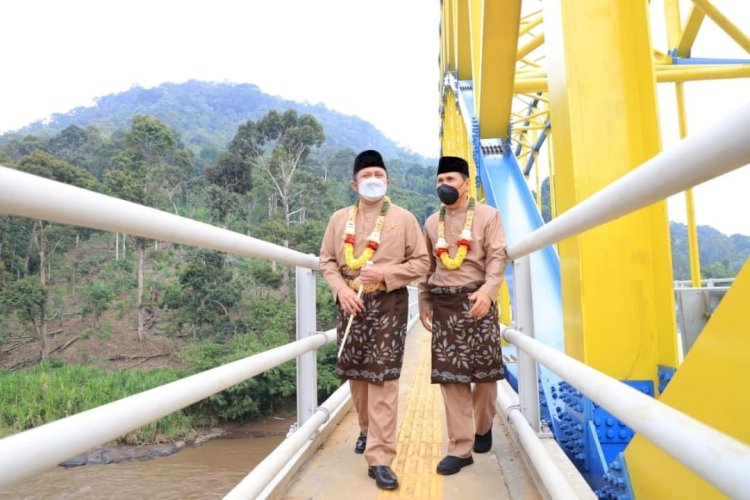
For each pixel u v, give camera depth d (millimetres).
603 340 3160
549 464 2236
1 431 20641
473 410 3260
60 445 925
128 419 1153
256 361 2080
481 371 2969
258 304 30953
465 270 3025
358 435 3695
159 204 37219
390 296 2857
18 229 37094
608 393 1207
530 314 3123
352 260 2895
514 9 6160
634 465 1944
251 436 22344
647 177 979
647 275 3182
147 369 28781
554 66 3508
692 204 8680
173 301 30531
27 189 888
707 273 37750
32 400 22766
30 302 32031
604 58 3285
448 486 2746
